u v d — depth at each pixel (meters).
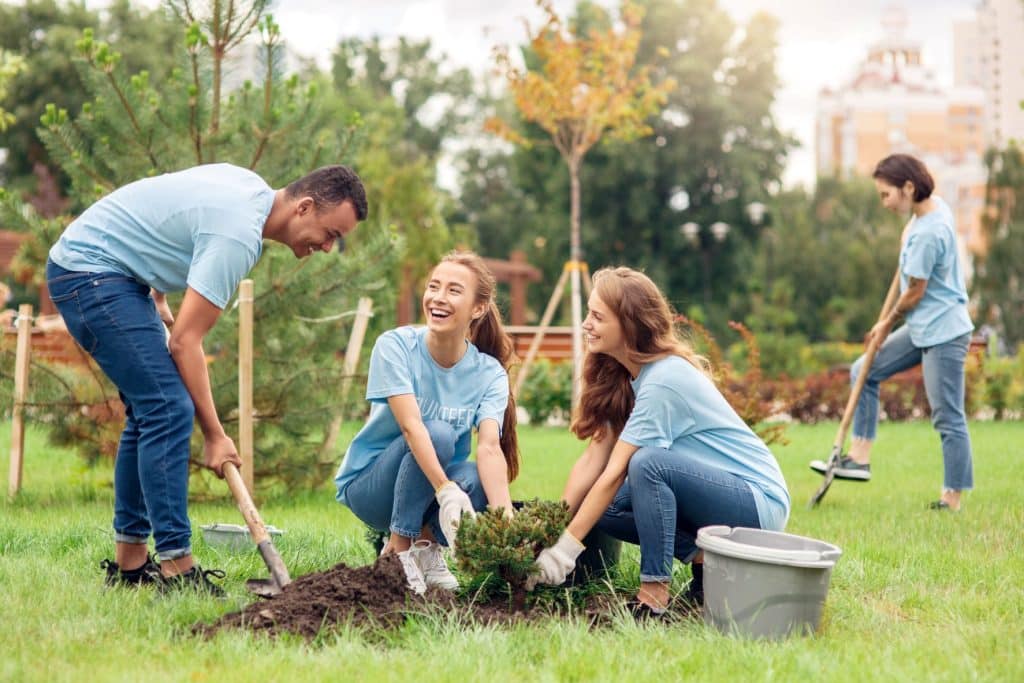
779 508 3.68
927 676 2.77
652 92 15.72
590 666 2.87
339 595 3.28
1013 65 95.50
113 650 2.95
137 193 3.69
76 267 3.61
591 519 3.53
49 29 29.08
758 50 31.19
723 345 30.53
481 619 3.38
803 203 42.22
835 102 97.81
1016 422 13.70
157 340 3.61
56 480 7.55
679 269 31.11
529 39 15.30
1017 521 5.48
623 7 15.96
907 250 6.12
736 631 3.17
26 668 2.73
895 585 4.00
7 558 4.18
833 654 2.94
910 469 8.12
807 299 36.69
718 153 30.69
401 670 2.80
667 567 3.52
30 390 6.49
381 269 6.74
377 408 3.95
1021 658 2.95
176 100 6.55
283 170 6.68
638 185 30.44
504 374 4.01
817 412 13.68
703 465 3.56
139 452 3.60
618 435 3.87
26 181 28.00
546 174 31.41
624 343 3.69
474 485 3.85
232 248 3.54
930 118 94.62
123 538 3.78
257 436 6.65
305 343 6.89
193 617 3.31
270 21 6.50
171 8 6.49
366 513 4.01
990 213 30.75
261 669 2.74
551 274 32.09
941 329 6.08
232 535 4.51
